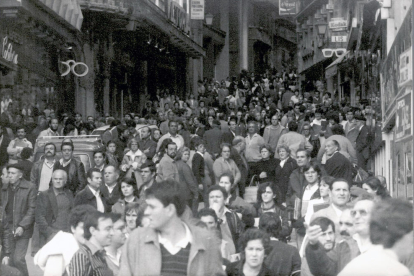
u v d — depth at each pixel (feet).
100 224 26.86
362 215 25.72
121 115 139.13
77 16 108.37
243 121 105.60
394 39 64.28
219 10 202.59
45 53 104.99
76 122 97.14
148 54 146.82
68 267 26.73
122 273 22.50
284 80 187.11
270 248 29.66
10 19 87.10
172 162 59.41
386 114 70.59
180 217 22.72
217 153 70.28
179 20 148.25
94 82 123.03
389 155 74.02
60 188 45.93
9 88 89.10
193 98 147.84
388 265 18.02
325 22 178.40
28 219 44.04
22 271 43.93
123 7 117.39
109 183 47.55
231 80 174.50
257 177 72.84
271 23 222.48
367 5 78.33
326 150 53.83
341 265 27.40
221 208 36.78
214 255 22.67
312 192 44.42
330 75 157.17
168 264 22.35
